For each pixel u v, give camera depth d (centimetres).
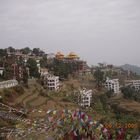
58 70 19538
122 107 14575
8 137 7112
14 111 9569
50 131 6688
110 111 13125
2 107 9862
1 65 15562
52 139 6303
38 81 16000
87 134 5809
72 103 12744
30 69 16575
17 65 15712
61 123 6203
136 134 6016
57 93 14338
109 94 17912
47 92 14075
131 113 12888
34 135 6850
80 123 5909
